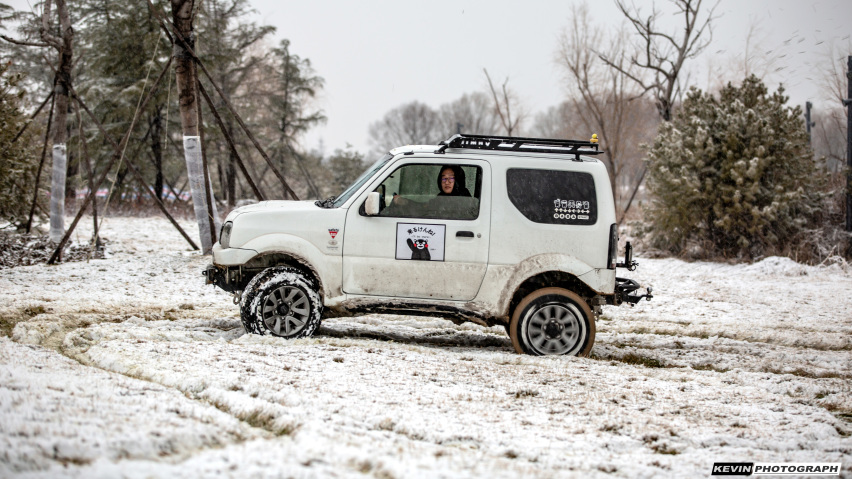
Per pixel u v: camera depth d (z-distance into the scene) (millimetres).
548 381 5840
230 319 8188
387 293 7148
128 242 15289
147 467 3109
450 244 7078
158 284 10547
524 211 7129
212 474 3098
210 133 31422
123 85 30141
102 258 13000
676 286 12859
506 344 7902
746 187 16812
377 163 7777
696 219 17484
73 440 3336
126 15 28922
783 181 17172
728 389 5922
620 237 20375
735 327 9070
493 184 7141
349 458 3502
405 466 3434
